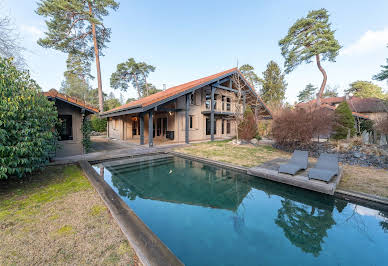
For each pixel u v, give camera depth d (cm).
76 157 771
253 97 1741
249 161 748
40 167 484
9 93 379
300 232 316
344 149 807
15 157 378
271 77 2859
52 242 232
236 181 580
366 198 393
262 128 1870
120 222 268
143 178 607
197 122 1534
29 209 322
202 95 1575
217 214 377
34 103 428
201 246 275
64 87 2853
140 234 238
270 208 407
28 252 213
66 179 489
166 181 580
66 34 1683
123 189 516
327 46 1667
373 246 278
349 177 533
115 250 219
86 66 2548
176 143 1277
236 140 1281
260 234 307
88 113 887
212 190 512
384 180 505
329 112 1005
